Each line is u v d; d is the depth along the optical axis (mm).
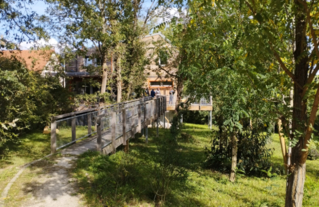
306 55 3162
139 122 12008
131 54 19172
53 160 7113
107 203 5219
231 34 5238
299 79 3178
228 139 10609
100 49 17234
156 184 6695
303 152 3125
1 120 7840
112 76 19844
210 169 11031
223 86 6453
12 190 5281
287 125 3369
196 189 8094
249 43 2844
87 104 18594
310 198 6512
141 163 8586
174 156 7559
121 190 5965
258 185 9328
